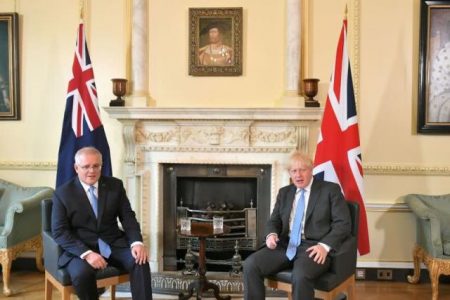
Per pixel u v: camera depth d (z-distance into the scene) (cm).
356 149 320
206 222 359
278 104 367
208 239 375
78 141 338
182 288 337
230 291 335
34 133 386
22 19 382
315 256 251
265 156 364
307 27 367
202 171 374
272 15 369
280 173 364
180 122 361
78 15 378
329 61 369
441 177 369
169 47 374
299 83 365
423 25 361
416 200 349
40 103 384
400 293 345
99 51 377
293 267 258
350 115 323
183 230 321
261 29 370
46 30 380
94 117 342
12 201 374
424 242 342
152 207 371
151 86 375
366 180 373
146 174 369
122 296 339
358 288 356
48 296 275
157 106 370
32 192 377
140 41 368
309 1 368
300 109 345
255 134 363
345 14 328
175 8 372
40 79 383
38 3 380
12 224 332
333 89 327
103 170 342
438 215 351
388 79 368
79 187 270
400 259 373
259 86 371
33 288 347
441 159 368
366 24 367
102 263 249
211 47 372
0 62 383
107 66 378
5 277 331
